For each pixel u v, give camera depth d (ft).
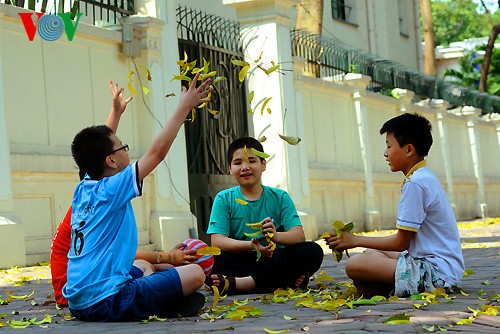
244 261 20.20
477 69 104.22
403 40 91.09
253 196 20.63
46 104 33.60
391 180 61.05
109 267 15.61
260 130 44.65
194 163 41.75
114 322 15.56
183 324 15.02
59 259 17.83
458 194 73.97
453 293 18.06
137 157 38.06
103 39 36.81
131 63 38.45
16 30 32.37
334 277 23.97
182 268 15.84
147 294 15.47
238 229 20.48
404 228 17.04
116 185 15.40
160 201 38.09
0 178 30.19
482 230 51.60
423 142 17.42
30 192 32.14
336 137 54.70
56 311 17.90
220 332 13.88
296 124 46.06
